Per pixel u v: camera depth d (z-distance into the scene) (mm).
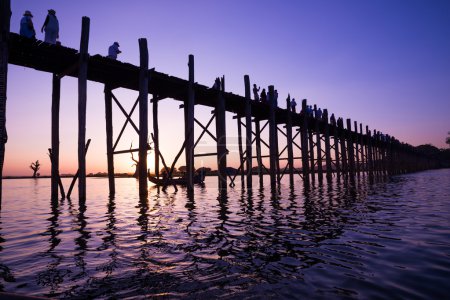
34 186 29719
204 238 4910
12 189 23766
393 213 7172
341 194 12352
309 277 3107
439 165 84562
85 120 9992
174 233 5324
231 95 14477
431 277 3057
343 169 24875
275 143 17953
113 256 3955
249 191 14422
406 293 2674
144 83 11336
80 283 3014
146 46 11453
